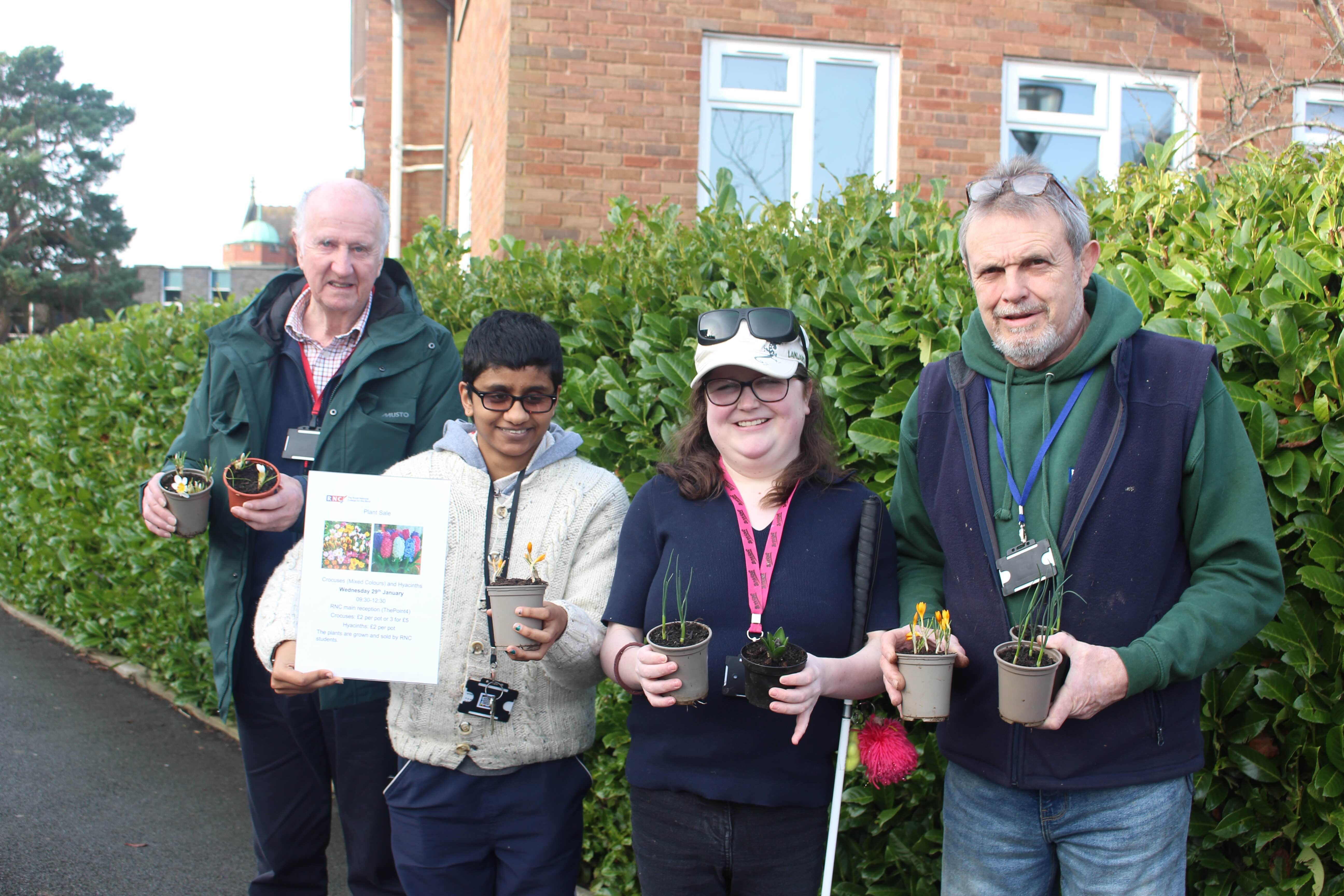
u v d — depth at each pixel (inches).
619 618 91.1
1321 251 101.5
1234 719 98.3
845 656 87.8
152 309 265.4
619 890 136.0
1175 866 81.4
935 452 90.6
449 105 443.5
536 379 92.9
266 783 117.4
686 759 86.5
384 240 117.2
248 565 114.8
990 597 84.8
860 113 295.6
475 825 96.0
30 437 297.1
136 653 256.5
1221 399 82.1
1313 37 313.0
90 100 2210.9
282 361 119.3
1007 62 301.4
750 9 285.6
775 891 85.9
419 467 101.3
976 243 84.6
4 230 2012.8
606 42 278.2
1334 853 92.5
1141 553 80.7
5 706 228.5
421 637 92.0
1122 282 108.4
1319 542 92.0
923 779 110.3
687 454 95.3
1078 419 84.1
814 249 129.3
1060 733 80.7
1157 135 310.3
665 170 281.0
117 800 179.0
